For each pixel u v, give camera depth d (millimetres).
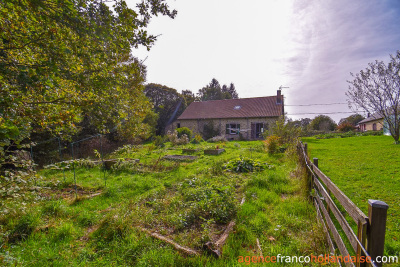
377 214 1444
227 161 9219
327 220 2764
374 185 5051
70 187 5934
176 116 32188
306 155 5441
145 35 3086
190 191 4750
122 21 2785
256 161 8094
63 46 2281
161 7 3498
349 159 8492
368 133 23500
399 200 4121
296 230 3199
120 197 4980
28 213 3539
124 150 9555
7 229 3176
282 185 5371
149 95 29812
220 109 27672
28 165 2824
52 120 2877
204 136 26656
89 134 13141
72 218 3846
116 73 3156
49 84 2219
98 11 2686
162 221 3607
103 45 2963
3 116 2129
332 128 36406
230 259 2557
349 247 2781
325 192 3016
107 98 3125
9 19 2221
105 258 2648
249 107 26156
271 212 3863
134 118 4465
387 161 7594
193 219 3582
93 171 7957
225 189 4637
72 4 2018
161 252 2672
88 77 2752
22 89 2285
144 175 7285
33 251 2717
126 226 3277
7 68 2117
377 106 12820
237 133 25078
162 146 16547
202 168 7855
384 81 12391
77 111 3053
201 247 2770
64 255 2686
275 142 11000
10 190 2512
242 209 3900
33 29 2268
